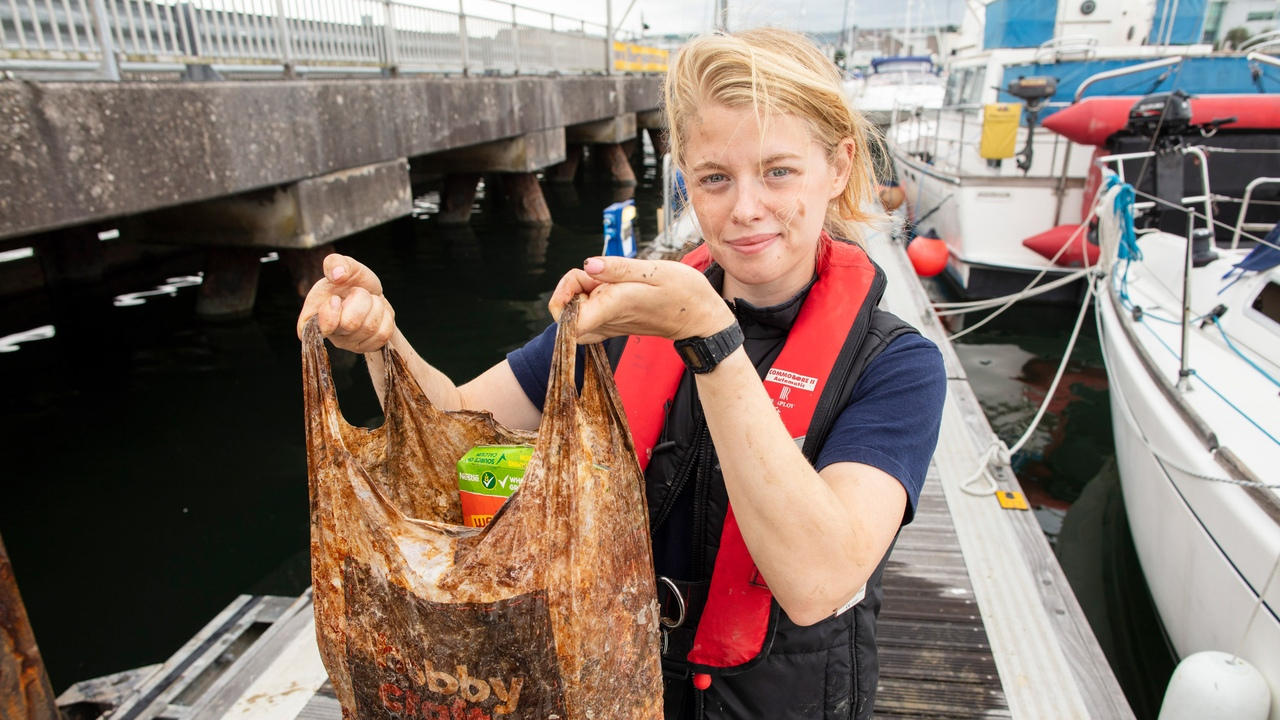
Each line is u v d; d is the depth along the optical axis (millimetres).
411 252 11805
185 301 8523
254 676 2238
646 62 21547
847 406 957
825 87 855
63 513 4488
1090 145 6703
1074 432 5465
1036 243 7215
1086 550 4160
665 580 1007
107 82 4449
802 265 1028
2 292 8211
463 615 738
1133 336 4055
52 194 4109
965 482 3461
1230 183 6094
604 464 794
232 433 5574
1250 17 8414
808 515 763
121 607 3646
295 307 8219
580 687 780
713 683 1015
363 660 809
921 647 2502
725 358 754
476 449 953
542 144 12695
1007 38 8719
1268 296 3676
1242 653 2545
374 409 6043
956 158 9672
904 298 6242
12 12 4121
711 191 896
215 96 5293
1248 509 2600
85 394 6246
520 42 12633
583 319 725
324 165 6613
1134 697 3156
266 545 4156
